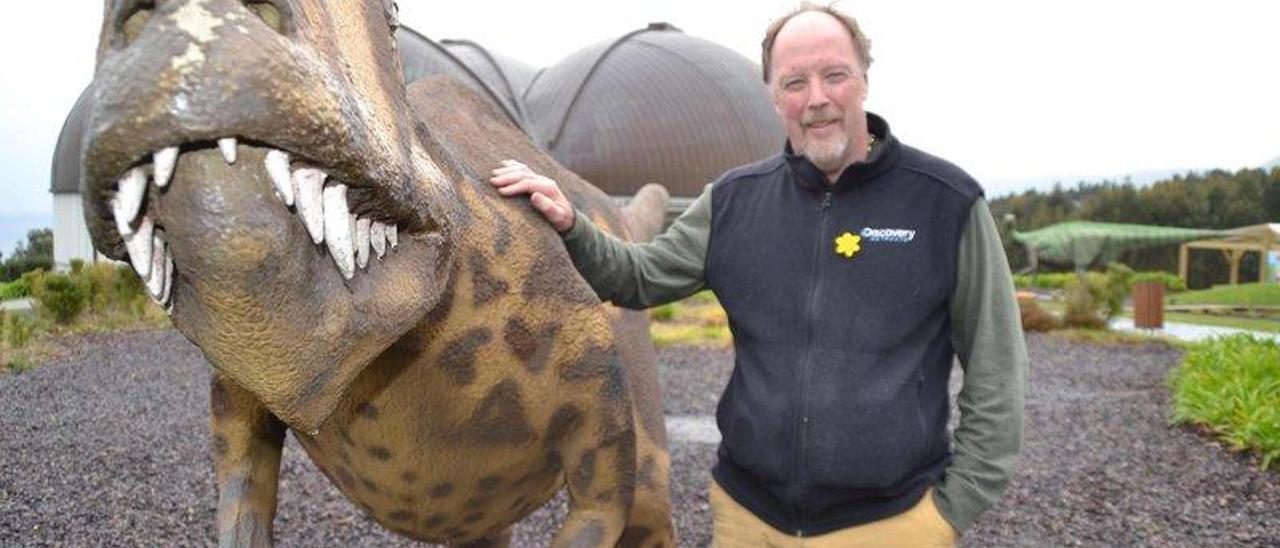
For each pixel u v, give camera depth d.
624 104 27.78
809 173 2.36
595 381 2.03
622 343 2.70
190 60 1.01
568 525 2.09
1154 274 33.78
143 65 1.01
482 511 2.10
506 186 2.00
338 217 1.14
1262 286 29.36
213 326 1.15
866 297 2.29
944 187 2.30
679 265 2.53
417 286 1.35
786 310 2.36
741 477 2.52
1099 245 34.50
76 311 14.27
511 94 28.02
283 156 1.07
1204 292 30.08
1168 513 5.66
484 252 1.84
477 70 28.16
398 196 1.25
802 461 2.31
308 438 1.93
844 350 2.29
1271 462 6.68
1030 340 15.89
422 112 2.04
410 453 1.86
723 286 2.48
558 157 27.53
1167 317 22.22
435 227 1.41
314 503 5.29
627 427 2.09
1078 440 7.66
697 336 14.73
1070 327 17.44
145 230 1.11
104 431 7.34
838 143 2.30
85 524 4.99
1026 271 35.56
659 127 27.66
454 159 1.83
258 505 1.94
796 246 2.38
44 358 11.17
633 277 2.43
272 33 1.07
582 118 27.72
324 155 1.09
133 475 6.00
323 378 1.24
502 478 2.03
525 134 2.54
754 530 2.49
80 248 28.23
